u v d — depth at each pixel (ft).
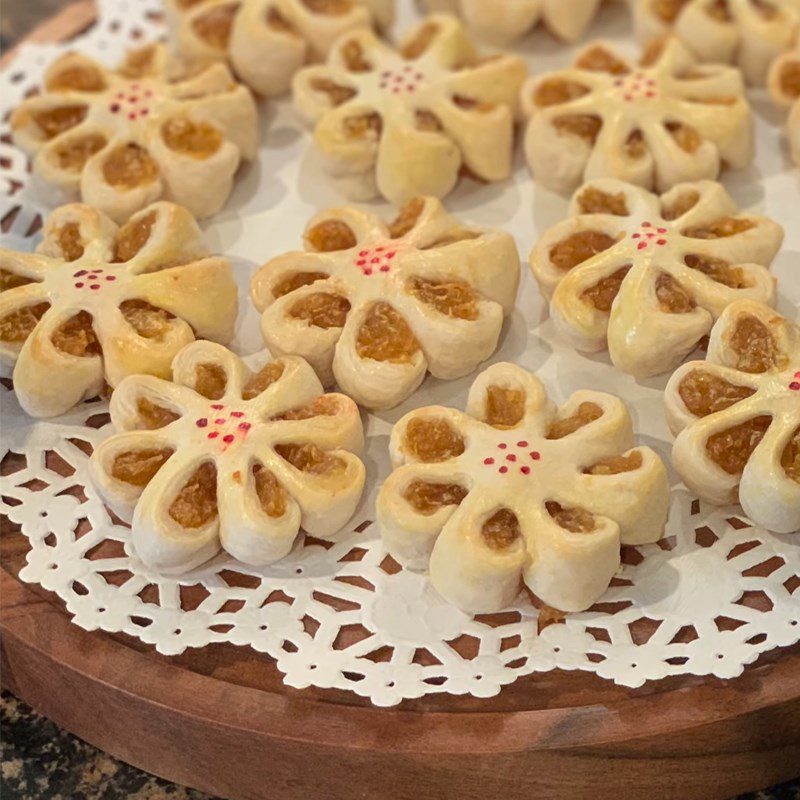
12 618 1.61
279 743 1.54
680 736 1.52
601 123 1.87
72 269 1.76
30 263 1.76
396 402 1.71
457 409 1.71
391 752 1.52
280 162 1.95
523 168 1.92
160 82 1.93
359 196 1.90
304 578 1.62
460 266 1.73
